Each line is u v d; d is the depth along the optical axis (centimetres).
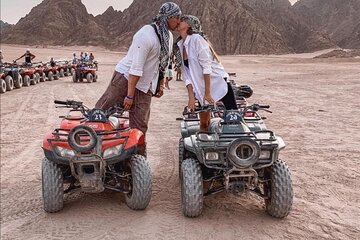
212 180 554
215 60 577
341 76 3023
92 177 548
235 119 552
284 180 529
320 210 580
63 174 597
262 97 1873
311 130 1123
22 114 1512
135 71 602
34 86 2583
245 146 504
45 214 588
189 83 575
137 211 581
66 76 3481
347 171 757
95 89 2361
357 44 19675
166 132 1145
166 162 841
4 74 2280
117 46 17312
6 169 860
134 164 570
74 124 599
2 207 645
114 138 559
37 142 1087
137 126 649
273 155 524
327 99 1784
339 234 514
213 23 16950
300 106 1584
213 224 538
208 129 579
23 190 727
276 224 536
